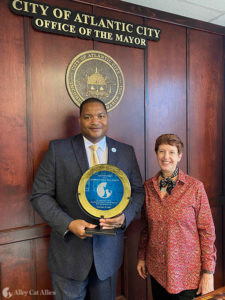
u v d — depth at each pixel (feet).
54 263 4.10
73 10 4.84
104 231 3.53
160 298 4.25
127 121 5.54
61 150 4.09
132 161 4.54
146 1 5.32
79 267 3.95
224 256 6.89
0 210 4.51
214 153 6.70
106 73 5.25
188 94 6.24
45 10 4.61
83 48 5.04
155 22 5.75
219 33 6.56
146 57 5.68
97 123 4.09
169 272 3.82
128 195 3.85
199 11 5.80
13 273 4.62
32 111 4.68
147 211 4.23
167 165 3.93
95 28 5.06
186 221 3.84
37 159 4.75
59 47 4.84
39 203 3.86
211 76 6.57
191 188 3.89
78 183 4.01
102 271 4.02
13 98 4.53
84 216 3.99
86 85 5.08
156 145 4.11
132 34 5.43
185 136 6.27
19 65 4.54
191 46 6.24
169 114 6.03
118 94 5.38
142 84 5.67
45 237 4.87
